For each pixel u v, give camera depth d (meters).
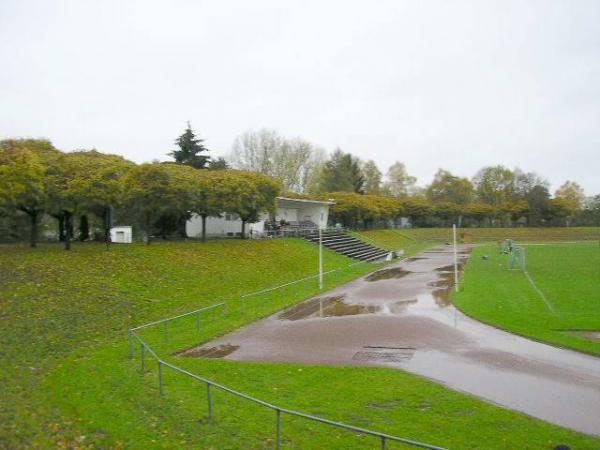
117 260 29.80
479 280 37.84
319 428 11.70
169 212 38.19
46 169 28.94
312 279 39.09
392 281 39.34
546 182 125.56
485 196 128.88
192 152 61.78
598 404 13.08
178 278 30.62
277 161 90.75
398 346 19.45
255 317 25.39
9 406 12.99
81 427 12.16
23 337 18.28
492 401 13.40
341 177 100.06
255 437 11.27
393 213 93.06
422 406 12.95
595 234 102.00
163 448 10.98
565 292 30.83
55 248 30.03
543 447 10.57
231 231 54.09
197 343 20.23
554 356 17.59
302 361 17.53
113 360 17.28
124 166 36.12
